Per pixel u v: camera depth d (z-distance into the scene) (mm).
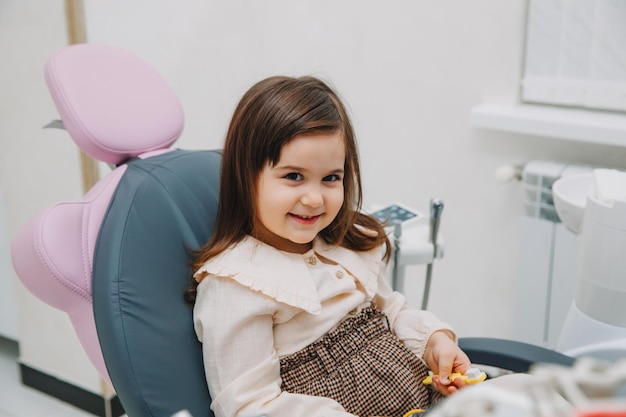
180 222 997
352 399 974
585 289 1110
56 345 1889
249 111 938
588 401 360
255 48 2049
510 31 1655
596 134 1527
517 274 1787
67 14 1473
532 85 1664
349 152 1023
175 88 1835
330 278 1033
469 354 1070
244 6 1998
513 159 1735
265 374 924
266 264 970
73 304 948
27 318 1924
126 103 1055
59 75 1010
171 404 883
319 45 1940
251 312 925
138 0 1663
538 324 1735
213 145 2010
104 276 892
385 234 1139
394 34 1817
